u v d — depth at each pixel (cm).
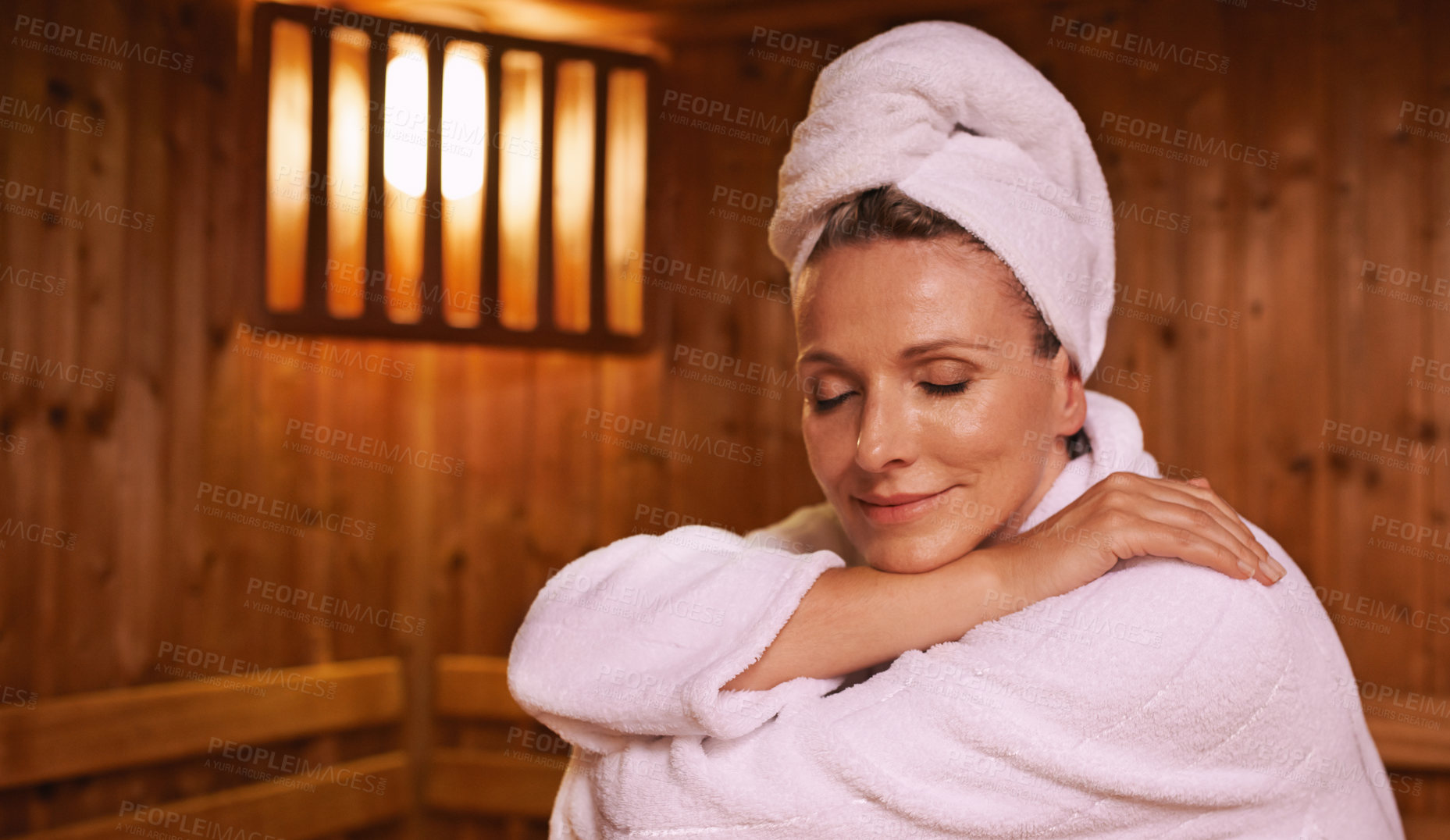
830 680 61
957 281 59
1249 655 56
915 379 60
